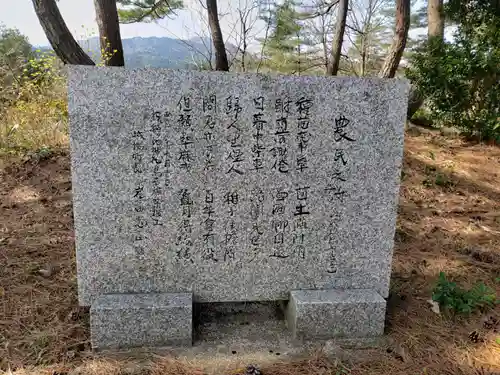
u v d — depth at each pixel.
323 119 2.71
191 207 2.72
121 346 2.65
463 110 7.50
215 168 2.69
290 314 2.90
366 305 2.78
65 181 5.21
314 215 2.83
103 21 6.45
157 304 2.64
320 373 2.50
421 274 3.66
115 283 2.76
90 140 2.56
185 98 2.58
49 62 6.32
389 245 2.92
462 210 5.11
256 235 2.81
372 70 11.55
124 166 2.62
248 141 2.68
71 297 3.13
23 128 6.05
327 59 10.45
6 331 2.72
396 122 2.76
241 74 2.59
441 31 8.31
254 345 2.76
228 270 2.83
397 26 7.31
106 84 2.51
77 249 2.69
